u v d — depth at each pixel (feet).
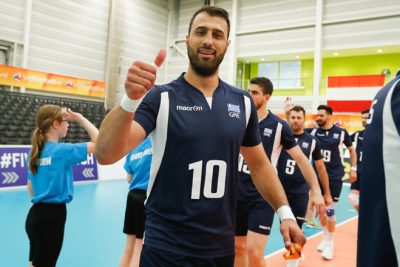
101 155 3.90
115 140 3.77
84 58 49.47
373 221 3.65
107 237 15.02
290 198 11.91
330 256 13.20
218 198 4.54
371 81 36.88
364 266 3.68
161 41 60.34
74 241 14.24
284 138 9.67
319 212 8.20
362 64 54.34
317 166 12.59
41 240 7.09
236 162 4.82
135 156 9.07
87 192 25.43
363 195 3.87
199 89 4.80
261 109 9.95
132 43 55.47
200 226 4.43
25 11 42.91
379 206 3.59
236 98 5.04
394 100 3.63
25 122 33.94
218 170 4.53
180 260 4.36
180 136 4.43
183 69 59.16
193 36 4.67
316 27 47.83
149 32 58.08
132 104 3.62
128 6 54.49
